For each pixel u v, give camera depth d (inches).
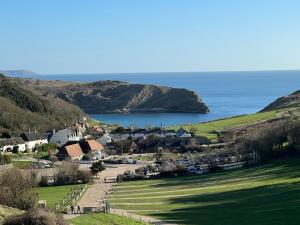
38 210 1913.1
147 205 3513.8
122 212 3169.3
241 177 4532.5
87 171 4869.6
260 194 3526.1
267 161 5315.0
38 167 5782.5
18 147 7637.8
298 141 5378.9
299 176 4094.5
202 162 5684.1
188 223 2763.3
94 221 2603.3
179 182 4608.8
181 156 6535.4
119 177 4997.5
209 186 4212.6
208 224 2701.8
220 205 3294.8
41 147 7795.3
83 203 3651.6
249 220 2704.2
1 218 1911.9
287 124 5556.1
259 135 5590.6
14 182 2947.8
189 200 3636.8
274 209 2923.2
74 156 6850.4
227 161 5595.5
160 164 5748.0
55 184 4699.8
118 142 7849.4
